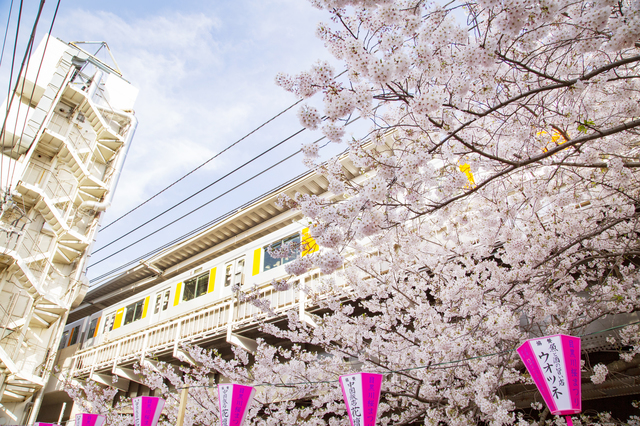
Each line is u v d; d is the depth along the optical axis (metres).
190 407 8.48
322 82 3.32
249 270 12.53
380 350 6.09
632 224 5.26
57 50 19.14
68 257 17.16
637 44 4.00
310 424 6.57
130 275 18.89
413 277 6.41
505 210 5.27
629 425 4.92
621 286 5.28
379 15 3.19
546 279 5.02
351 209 3.30
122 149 18.97
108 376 14.25
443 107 3.85
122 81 20.80
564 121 4.80
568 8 3.53
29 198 16.28
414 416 5.57
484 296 5.18
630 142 5.50
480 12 3.75
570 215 5.46
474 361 4.66
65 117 18.30
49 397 16.56
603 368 4.97
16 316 15.17
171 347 11.74
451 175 3.78
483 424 5.65
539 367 2.99
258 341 7.29
